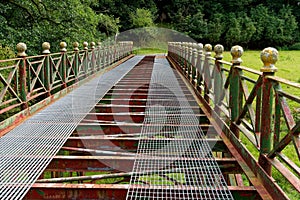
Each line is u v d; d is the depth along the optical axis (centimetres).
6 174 253
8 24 971
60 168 284
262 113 239
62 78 614
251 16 3272
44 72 523
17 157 286
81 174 504
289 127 198
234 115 319
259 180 238
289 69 1636
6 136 343
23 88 432
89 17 1220
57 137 340
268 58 232
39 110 464
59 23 1027
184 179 251
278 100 215
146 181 248
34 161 279
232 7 3412
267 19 3222
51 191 226
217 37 3109
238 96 311
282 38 3189
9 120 376
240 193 225
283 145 208
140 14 2858
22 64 432
